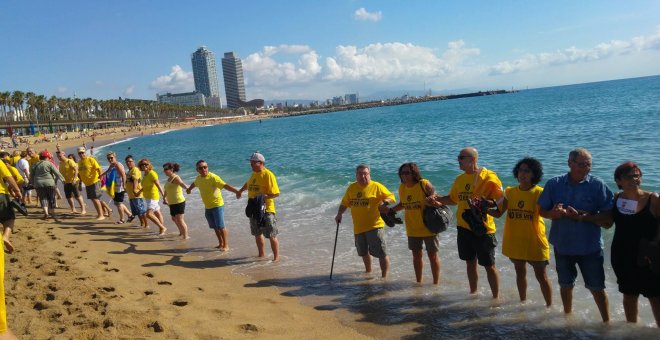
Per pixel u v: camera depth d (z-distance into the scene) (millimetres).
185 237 10023
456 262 7059
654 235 4297
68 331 4562
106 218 12750
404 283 6430
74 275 6637
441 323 5113
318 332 4980
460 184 5781
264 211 7820
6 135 125375
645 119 31500
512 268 6547
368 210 6594
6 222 8000
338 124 87688
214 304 5840
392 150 27875
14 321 4793
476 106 106500
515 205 5230
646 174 12266
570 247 4770
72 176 13172
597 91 118562
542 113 53594
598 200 4633
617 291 5531
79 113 168000
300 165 23547
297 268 7473
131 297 5836
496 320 5078
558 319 4980
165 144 70688
